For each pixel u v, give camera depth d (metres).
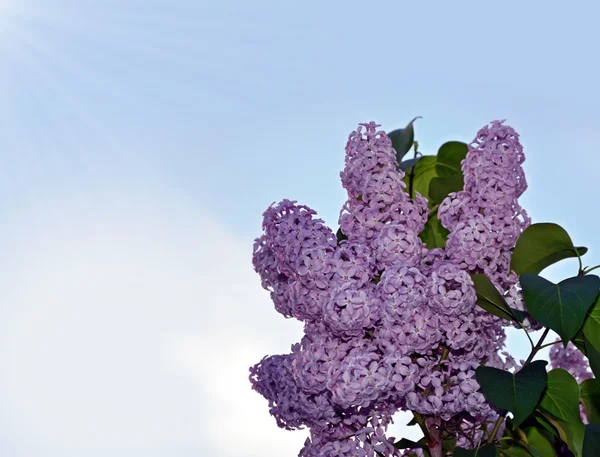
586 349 1.06
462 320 1.02
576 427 1.04
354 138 1.08
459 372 1.04
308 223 1.03
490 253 1.05
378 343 1.01
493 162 1.07
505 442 1.13
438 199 1.26
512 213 1.08
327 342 1.02
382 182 1.06
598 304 1.07
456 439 1.12
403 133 1.29
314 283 1.01
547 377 1.06
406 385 1.00
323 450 1.06
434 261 1.07
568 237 1.06
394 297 0.99
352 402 0.99
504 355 1.12
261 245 1.11
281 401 1.10
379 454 1.08
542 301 1.01
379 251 1.03
